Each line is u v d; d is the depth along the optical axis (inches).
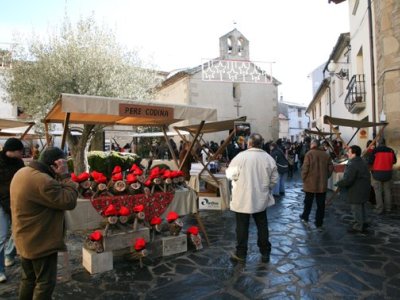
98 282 160.4
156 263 183.9
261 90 1083.9
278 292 147.4
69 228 169.8
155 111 199.3
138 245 177.9
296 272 169.3
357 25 501.4
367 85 450.9
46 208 109.5
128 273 170.7
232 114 1024.9
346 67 627.5
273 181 189.0
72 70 515.2
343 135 694.5
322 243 217.5
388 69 346.6
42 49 546.0
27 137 572.1
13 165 163.8
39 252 107.6
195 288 152.5
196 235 208.4
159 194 202.1
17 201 108.0
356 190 240.5
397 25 339.3
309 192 262.4
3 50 668.7
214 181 302.4
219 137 981.2
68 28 551.8
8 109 848.9
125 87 569.9
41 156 115.3
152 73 661.9
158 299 142.9
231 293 147.1
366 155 343.9
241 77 992.9
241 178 184.9
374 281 157.6
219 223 275.7
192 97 965.8
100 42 556.1
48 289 110.7
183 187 220.1
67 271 165.2
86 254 176.6
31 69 537.3
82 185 179.8
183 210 214.5
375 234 236.1
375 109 402.0
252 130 1056.8
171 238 197.6
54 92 513.7
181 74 976.3
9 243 182.7
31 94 543.8
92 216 178.1
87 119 253.6
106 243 176.2
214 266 178.7
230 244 217.3
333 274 166.1
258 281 159.0
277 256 193.5
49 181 107.2
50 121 240.1
